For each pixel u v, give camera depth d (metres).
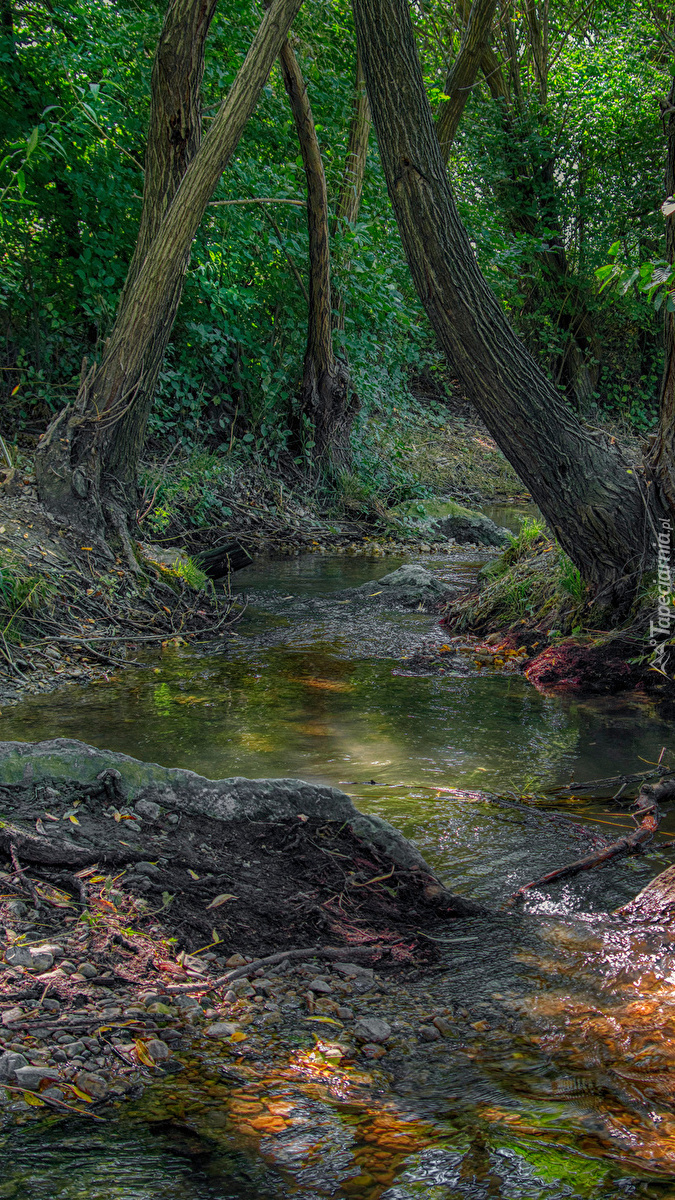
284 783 3.55
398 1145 1.91
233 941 2.78
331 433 13.60
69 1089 2.04
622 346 23.06
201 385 12.70
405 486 14.06
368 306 13.16
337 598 8.89
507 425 6.15
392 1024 2.42
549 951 2.86
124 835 3.18
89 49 10.15
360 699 5.77
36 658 6.38
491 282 17.09
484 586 8.09
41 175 9.75
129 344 7.86
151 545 8.60
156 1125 1.94
